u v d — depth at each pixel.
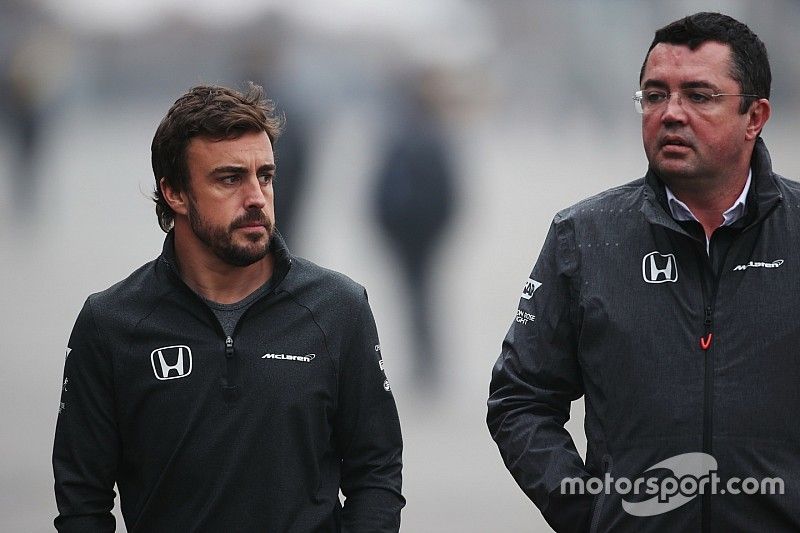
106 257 58.56
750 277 13.17
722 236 13.33
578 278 13.70
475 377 36.78
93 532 13.17
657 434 13.06
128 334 13.10
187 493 12.92
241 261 12.95
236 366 13.03
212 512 12.84
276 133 13.30
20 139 73.44
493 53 127.44
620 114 117.12
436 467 28.56
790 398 12.97
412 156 34.78
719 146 13.19
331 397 13.32
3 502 24.83
